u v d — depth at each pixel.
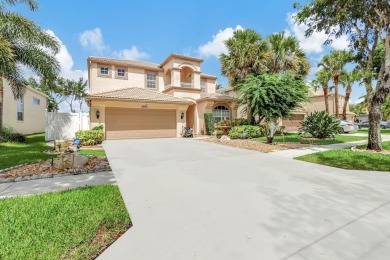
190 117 21.81
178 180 5.35
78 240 2.69
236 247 2.55
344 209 3.57
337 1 8.63
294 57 17.75
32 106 21.50
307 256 2.37
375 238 2.70
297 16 10.01
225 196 4.22
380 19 8.66
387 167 6.48
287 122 24.19
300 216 3.33
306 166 6.87
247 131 15.70
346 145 11.58
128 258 2.38
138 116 16.64
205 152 9.75
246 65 17.83
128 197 4.19
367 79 9.80
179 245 2.61
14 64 11.28
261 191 4.50
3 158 7.69
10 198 4.07
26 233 2.85
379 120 9.27
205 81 24.09
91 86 18.62
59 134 15.16
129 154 9.18
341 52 23.94
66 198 4.07
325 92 26.52
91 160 7.55
